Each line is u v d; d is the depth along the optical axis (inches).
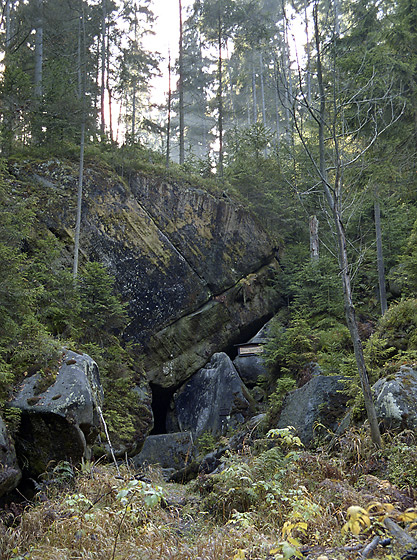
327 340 532.4
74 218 670.5
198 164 946.1
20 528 209.0
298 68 303.0
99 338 578.9
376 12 592.7
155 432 720.3
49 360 332.2
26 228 449.4
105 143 807.1
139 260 705.6
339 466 253.6
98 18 1088.2
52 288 521.3
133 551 181.8
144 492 154.0
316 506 190.4
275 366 590.2
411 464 224.5
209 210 802.2
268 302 818.8
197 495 314.0
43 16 851.4
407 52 587.2
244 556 159.9
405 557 143.5
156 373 685.3
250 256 818.2
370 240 676.1
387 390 282.4
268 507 226.2
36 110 721.6
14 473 258.7
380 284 611.2
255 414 609.6
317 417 362.6
